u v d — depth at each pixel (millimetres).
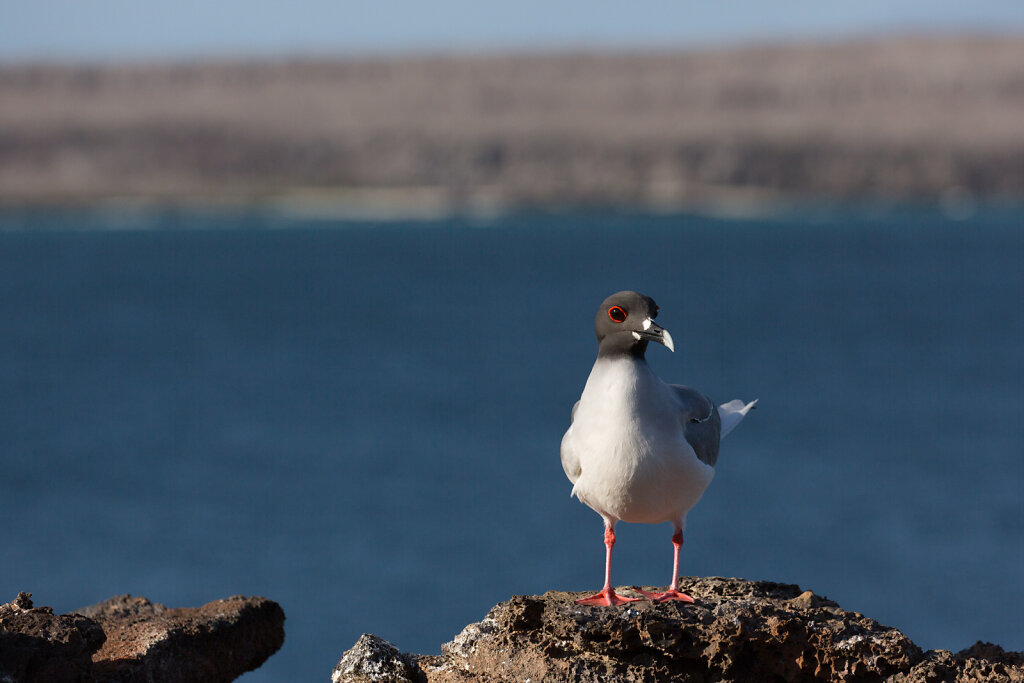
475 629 10820
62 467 55469
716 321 129625
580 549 38375
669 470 10266
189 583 35312
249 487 49906
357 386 84062
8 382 89062
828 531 40750
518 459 55844
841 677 10094
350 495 47875
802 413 69125
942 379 83812
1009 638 29734
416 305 158500
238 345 114688
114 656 10883
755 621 10328
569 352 105188
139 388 84750
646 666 10156
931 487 47969
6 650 9297
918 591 33781
